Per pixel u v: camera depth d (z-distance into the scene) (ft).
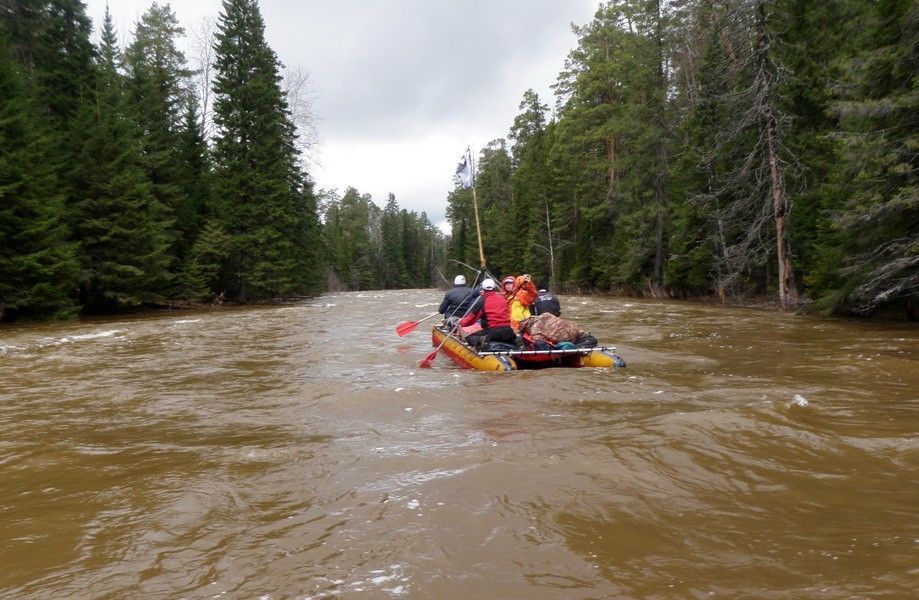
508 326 26.86
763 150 58.65
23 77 70.90
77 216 72.79
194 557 8.00
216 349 34.63
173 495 10.48
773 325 42.16
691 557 7.47
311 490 10.57
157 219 89.61
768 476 10.50
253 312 74.28
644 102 93.50
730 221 70.54
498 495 9.85
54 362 29.43
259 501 10.10
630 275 98.99
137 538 8.68
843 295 44.19
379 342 37.35
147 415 17.57
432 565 7.51
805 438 12.49
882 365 23.15
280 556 7.95
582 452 11.84
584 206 117.50
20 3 78.54
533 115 174.50
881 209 36.99
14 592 7.14
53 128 73.72
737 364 24.58
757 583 6.68
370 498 10.01
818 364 23.93
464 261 224.94
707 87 73.26
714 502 9.39
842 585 6.51
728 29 58.80
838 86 41.22
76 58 82.84
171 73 111.34
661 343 32.76
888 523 8.41
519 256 159.53
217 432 15.37
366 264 306.14
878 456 11.50
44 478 11.69
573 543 8.01
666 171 90.12
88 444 14.34
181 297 90.07
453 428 14.70
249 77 103.60
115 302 80.53
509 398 17.98
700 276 81.15
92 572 7.64
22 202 59.41
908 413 14.90
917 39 36.29
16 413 18.04
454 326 29.27
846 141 37.81
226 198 101.09
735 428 13.06
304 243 119.96
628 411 15.72
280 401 19.20
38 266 59.26
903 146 36.96
